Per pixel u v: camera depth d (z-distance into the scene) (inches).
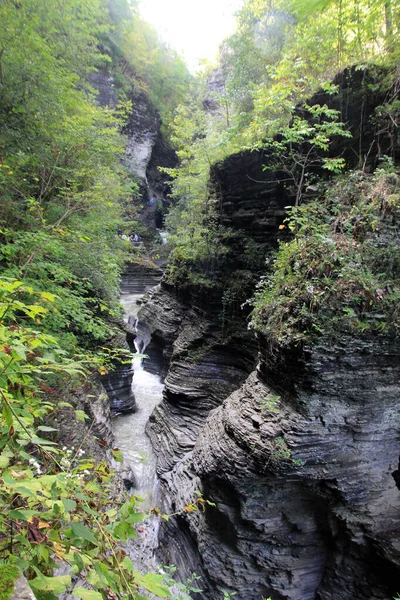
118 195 508.4
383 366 215.8
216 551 259.4
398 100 266.2
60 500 58.7
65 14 432.5
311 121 337.7
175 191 812.0
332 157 323.6
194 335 487.5
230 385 422.9
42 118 321.1
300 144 323.3
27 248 233.1
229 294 442.6
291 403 226.1
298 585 247.6
